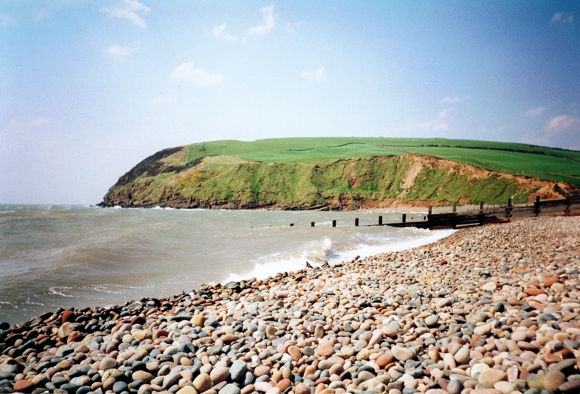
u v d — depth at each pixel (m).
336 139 173.00
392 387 3.41
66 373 4.14
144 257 13.94
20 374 4.24
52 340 5.67
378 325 5.23
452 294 6.50
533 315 4.63
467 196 85.69
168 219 40.00
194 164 155.25
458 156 119.25
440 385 3.33
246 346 4.70
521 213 32.69
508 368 3.30
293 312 6.24
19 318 7.26
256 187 121.81
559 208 33.72
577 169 104.69
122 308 7.41
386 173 108.62
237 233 24.77
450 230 28.89
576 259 8.40
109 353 4.91
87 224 30.58
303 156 140.50
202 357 4.45
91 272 11.20
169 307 7.52
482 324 4.60
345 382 3.67
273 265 12.89
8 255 14.13
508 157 120.06
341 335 5.00
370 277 9.00
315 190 111.62
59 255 13.45
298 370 4.09
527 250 11.16
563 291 5.52
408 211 88.56
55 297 8.66
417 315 5.51
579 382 2.89
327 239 20.56
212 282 10.48
